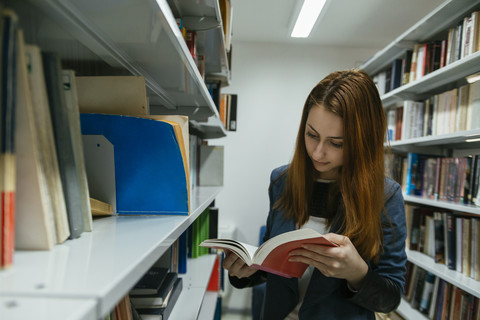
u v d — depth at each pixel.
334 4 2.20
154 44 0.66
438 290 1.55
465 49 1.47
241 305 2.70
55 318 0.22
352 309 0.79
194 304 1.00
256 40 2.95
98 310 0.25
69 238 0.43
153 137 0.60
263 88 3.01
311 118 0.80
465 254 1.39
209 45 1.41
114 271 0.30
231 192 3.01
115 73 0.84
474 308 1.34
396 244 0.81
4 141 0.30
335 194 0.88
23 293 0.25
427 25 1.71
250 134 3.01
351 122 0.75
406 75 1.99
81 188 0.46
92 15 0.52
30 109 0.34
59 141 0.41
